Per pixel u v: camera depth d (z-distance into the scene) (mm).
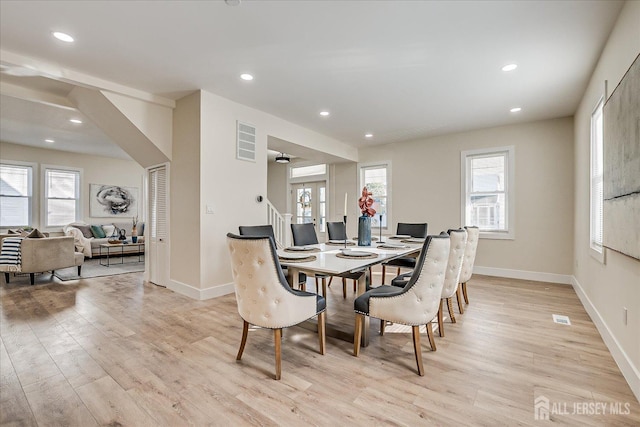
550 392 1765
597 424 1498
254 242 1872
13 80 3381
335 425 1490
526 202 4703
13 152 6379
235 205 3932
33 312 3139
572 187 4371
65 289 4070
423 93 3604
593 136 3080
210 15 2197
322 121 4699
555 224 4500
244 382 1863
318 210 7492
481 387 1813
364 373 1974
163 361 2115
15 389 1774
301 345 2398
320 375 1948
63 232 6914
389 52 2699
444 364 2090
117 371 1980
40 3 2059
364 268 2340
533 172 4652
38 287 4188
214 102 3689
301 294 2070
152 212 4434
